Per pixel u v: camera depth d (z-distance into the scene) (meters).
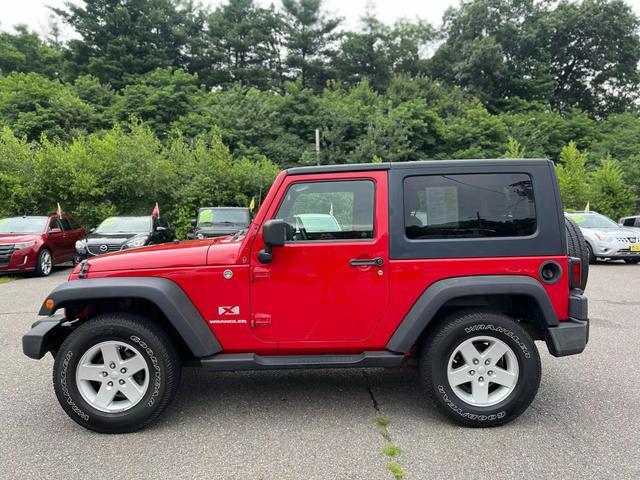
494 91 48.59
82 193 17.72
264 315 3.44
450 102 39.03
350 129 33.09
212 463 2.94
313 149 31.62
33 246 11.20
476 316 3.38
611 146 35.94
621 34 51.56
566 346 3.38
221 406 3.84
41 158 17.09
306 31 48.56
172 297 3.33
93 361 3.43
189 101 35.12
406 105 34.09
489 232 3.46
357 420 3.54
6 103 29.55
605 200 22.34
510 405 3.35
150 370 3.35
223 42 47.69
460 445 3.14
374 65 49.78
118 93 36.84
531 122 38.06
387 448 3.09
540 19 52.19
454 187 3.48
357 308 3.44
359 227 3.49
